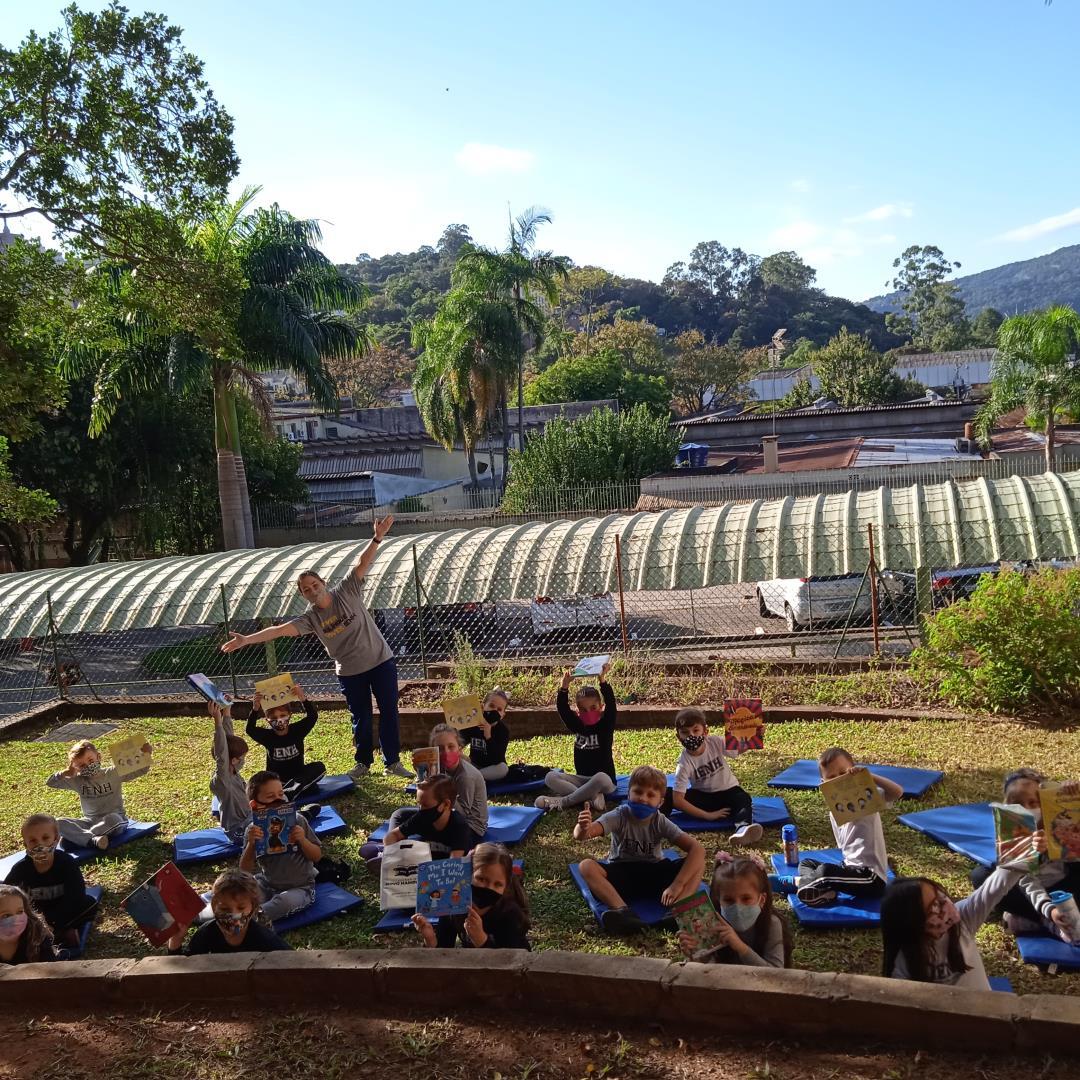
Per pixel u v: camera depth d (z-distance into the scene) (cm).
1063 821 571
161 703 1625
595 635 1984
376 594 1744
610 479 3866
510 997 539
